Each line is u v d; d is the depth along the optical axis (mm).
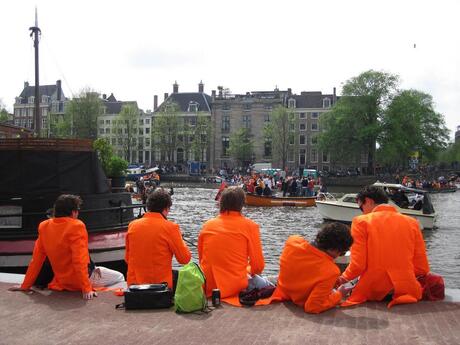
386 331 4684
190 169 84938
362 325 4852
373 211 5695
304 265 5309
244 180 48344
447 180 72500
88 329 4887
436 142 69750
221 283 5688
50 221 6219
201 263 5914
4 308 5605
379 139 64375
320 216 26594
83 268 6031
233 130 89500
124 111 87375
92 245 9672
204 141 83938
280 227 22062
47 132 82125
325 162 84375
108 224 10648
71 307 5629
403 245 5469
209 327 4875
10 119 92188
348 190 56469
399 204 22375
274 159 85188
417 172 74625
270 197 32812
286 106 87562
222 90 92000
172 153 88312
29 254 9188
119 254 9781
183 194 45594
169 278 6023
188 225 22609
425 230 21734
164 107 90562
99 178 10586
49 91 101125
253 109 88938
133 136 88562
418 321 4945
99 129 97000
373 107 63719
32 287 6469
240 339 4527
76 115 77688
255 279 5969
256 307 5477
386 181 65062
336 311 5277
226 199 5938
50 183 9875
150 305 5508
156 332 4762
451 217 28531
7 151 9758
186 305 5332
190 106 92312
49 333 4793
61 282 6254
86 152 10328
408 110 63000
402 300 5406
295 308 5410
